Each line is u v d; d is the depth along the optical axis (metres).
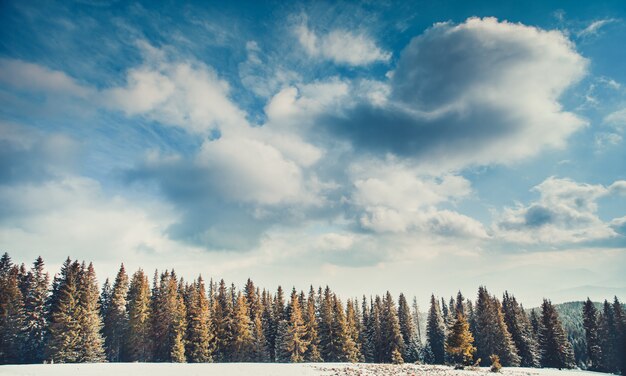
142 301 65.94
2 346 55.62
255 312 82.19
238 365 45.22
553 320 76.50
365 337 86.06
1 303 56.16
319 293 91.88
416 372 43.94
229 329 71.56
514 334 80.25
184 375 35.62
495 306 77.81
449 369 51.66
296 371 40.72
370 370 44.38
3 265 68.44
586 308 84.81
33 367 34.78
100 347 58.53
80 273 66.56
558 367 73.56
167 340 66.56
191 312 69.31
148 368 39.00
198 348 65.12
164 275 74.94
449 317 95.12
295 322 71.69
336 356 75.44
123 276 70.25
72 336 55.62
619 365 77.19
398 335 83.06
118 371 35.38
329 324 78.12
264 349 73.38
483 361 75.56
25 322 60.94
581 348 100.06
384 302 86.38
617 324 78.44
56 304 59.47
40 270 66.31
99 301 72.69
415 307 120.12
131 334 64.88
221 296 84.50
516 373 51.69
